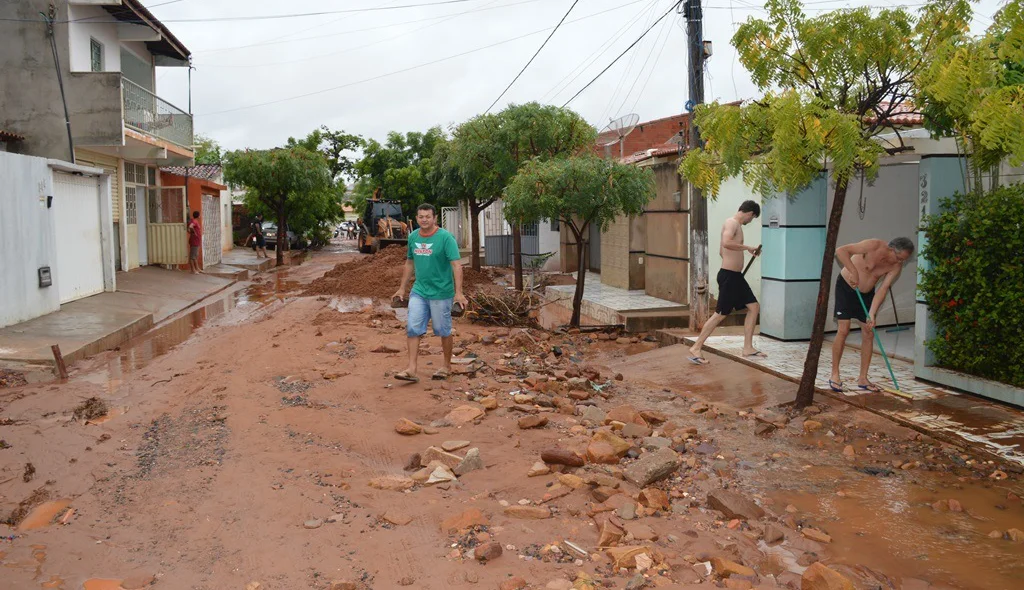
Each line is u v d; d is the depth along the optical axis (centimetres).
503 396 770
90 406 725
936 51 598
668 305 1468
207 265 2633
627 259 1747
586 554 414
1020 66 712
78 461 566
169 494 500
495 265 2605
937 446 618
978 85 580
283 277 2398
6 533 441
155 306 1509
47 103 1691
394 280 1791
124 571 396
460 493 505
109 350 1069
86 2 1689
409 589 377
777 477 558
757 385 837
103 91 1697
